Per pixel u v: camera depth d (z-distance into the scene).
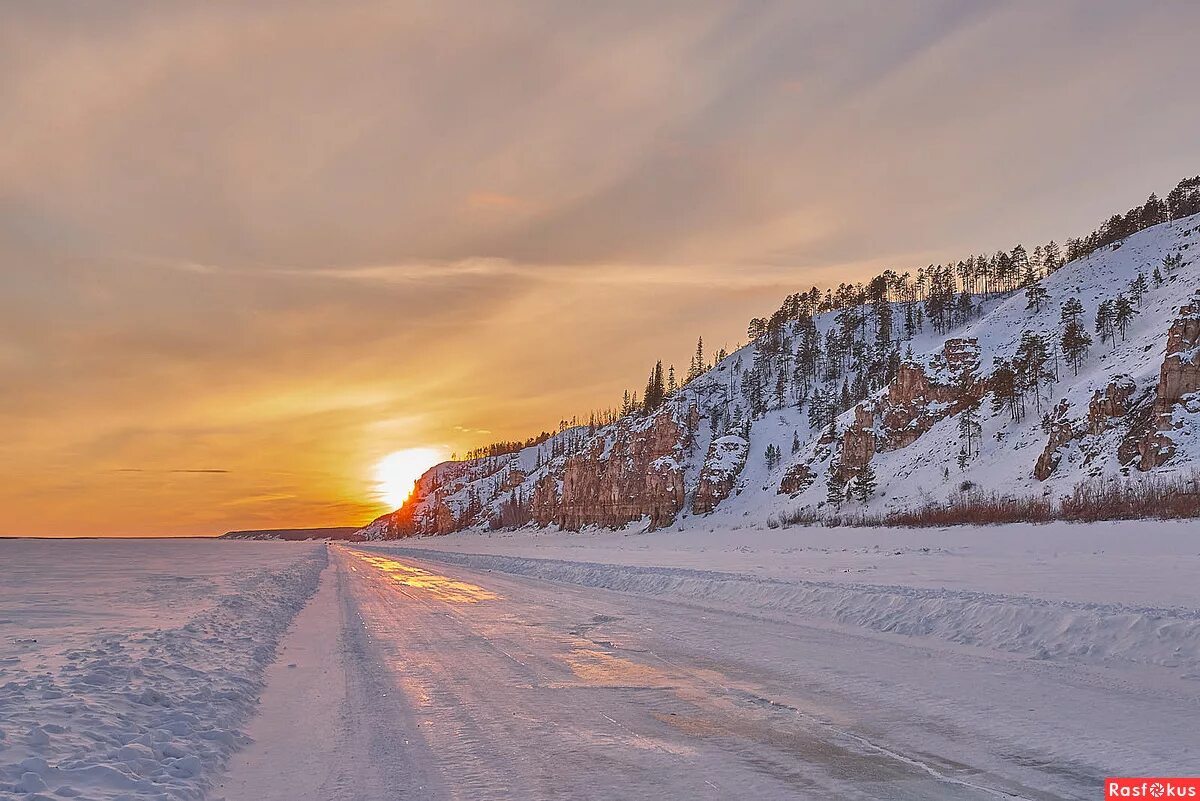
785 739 7.96
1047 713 8.71
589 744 7.95
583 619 19.66
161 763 7.03
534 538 174.00
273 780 6.94
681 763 7.21
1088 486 70.88
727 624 17.73
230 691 10.36
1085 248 196.25
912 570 29.06
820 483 122.88
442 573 44.72
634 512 159.12
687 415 172.25
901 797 6.12
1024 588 20.08
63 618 20.31
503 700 10.16
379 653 14.47
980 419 108.06
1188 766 6.68
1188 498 54.44
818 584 21.19
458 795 6.41
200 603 24.30
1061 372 112.00
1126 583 21.38
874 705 9.41
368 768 7.25
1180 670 10.80
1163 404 73.31
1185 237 152.62
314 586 35.81
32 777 6.03
